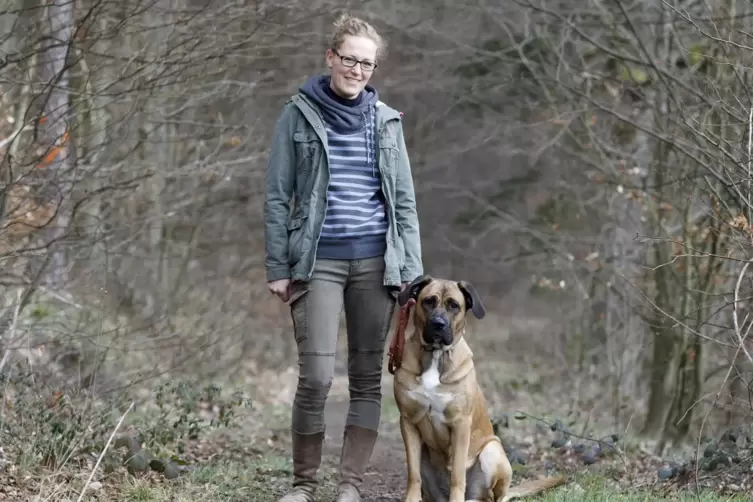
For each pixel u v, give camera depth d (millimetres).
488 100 14703
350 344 5785
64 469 6141
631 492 6270
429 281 5789
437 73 14836
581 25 10867
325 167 5566
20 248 8461
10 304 8164
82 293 10141
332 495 6508
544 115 13398
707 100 7723
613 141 12133
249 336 15086
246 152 11969
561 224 16188
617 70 11508
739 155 7305
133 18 8312
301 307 5586
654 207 9852
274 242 5578
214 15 8422
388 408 12273
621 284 12164
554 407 12297
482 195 20047
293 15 10016
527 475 7465
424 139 17703
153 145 11578
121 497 5789
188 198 12617
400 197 5805
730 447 6848
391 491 6992
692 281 9102
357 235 5602
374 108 5727
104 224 9820
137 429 7691
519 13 12203
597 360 14273
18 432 6543
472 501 5891
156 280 13211
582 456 7336
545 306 22969
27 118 7598
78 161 8242
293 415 5680
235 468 7016
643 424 10938
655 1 9898
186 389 8375
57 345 9078
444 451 5875
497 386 14414
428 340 5555
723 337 9094
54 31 7250
